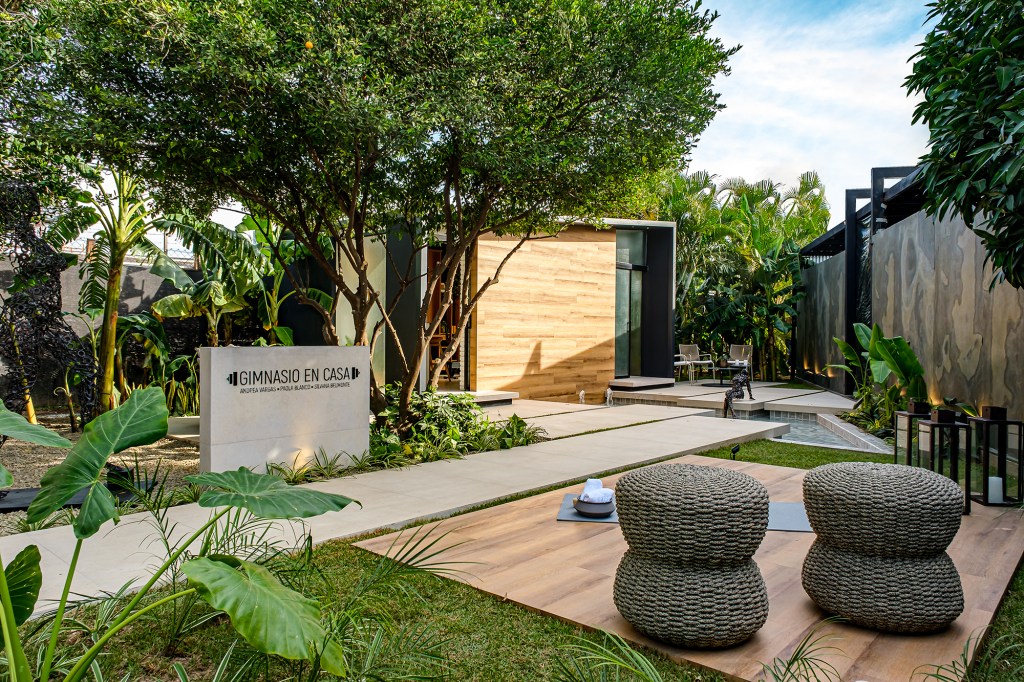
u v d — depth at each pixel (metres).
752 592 2.55
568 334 13.80
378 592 3.10
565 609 2.93
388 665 2.23
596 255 14.30
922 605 2.62
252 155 5.39
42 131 5.18
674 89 6.32
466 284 8.09
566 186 6.80
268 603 1.68
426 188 7.29
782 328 19.33
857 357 10.91
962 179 4.59
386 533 4.16
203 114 5.22
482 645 2.65
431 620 2.88
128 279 11.83
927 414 5.44
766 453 7.59
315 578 3.27
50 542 3.89
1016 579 3.46
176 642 2.60
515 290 12.86
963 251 8.23
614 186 7.19
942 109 4.57
